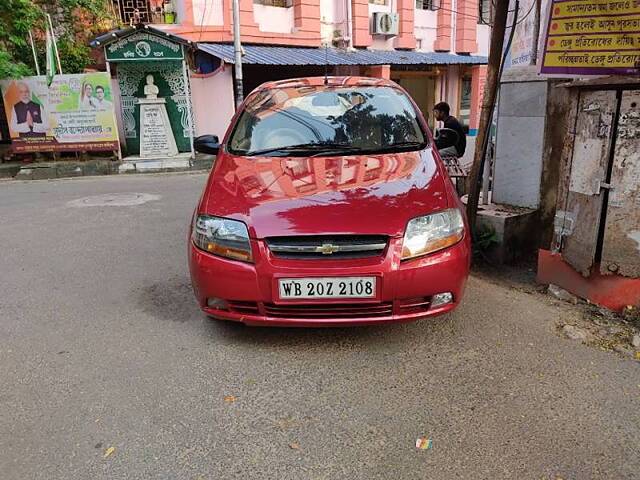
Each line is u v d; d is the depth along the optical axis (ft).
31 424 8.38
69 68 40.57
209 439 7.94
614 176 11.26
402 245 9.50
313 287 9.42
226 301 9.98
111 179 34.37
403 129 13.14
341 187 10.53
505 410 8.47
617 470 7.17
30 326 11.89
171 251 17.25
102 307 12.87
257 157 12.19
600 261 11.94
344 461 7.43
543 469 7.20
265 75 48.19
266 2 46.24
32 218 22.49
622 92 10.84
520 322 11.52
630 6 10.41
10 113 36.60
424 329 11.19
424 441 7.79
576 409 8.46
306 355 10.26
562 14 11.49
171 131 38.86
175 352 10.51
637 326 11.25
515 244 15.26
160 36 35.88
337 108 13.73
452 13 58.59
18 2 34.63
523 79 15.14
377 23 51.67
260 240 9.58
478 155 14.84
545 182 15.55
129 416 8.51
